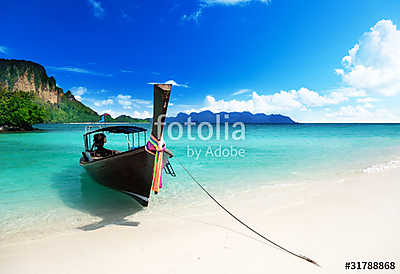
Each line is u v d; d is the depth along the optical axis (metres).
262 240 4.45
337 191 7.58
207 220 5.50
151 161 5.37
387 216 5.43
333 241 4.33
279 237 4.55
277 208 6.17
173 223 5.35
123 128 8.88
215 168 11.62
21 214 5.91
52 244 4.36
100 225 5.27
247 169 11.38
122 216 5.81
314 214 5.66
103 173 7.29
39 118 55.97
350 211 5.79
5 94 53.53
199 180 9.34
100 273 3.48
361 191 7.53
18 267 3.62
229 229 4.98
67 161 13.48
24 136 35.31
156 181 5.21
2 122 50.84
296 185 8.46
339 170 10.98
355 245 4.16
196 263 3.71
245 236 4.63
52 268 3.61
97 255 3.97
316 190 7.76
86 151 9.73
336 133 44.53
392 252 3.92
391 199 6.66
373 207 6.04
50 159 14.15
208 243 4.37
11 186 8.48
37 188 8.23
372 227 4.87
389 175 9.80
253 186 8.43
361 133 45.12
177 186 8.54
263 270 3.48
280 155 15.63
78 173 10.58
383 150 17.98
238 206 6.42
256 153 16.75
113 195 7.51
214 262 3.73
